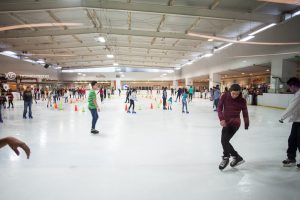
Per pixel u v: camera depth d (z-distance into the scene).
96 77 38.50
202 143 4.64
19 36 15.41
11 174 2.96
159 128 6.39
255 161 3.52
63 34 15.41
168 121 7.79
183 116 9.23
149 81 40.94
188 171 3.09
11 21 13.28
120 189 2.54
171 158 3.65
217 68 22.53
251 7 11.07
